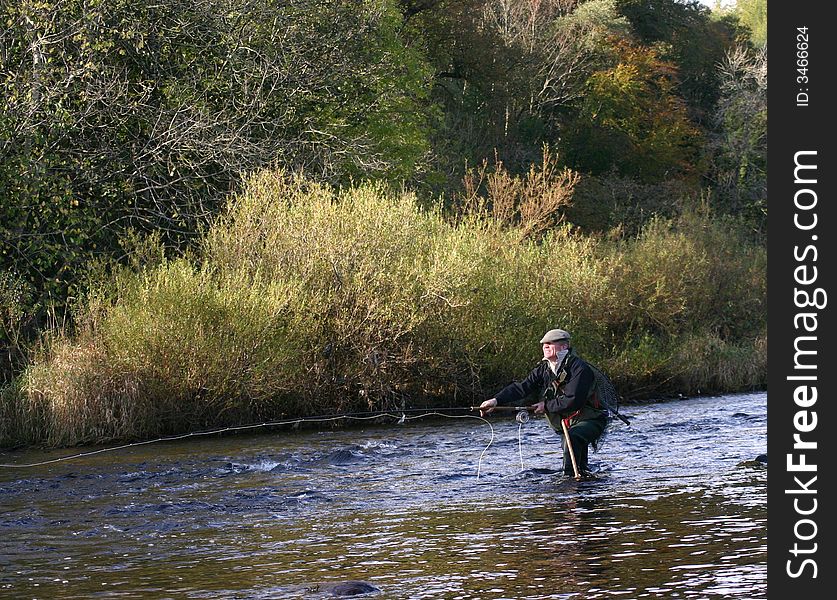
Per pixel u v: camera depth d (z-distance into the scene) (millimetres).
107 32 21125
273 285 16672
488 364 18328
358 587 6254
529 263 20656
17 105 19016
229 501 9836
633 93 50906
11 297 17156
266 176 19094
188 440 15086
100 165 20641
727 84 55000
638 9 59031
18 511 9641
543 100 48125
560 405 10578
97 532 8539
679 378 22125
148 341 15484
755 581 6297
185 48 23078
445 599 6047
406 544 7637
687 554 7016
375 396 17266
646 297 24797
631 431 14359
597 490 9734
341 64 26109
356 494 10039
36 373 15508
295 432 15992
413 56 31062
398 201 19500
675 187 44969
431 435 14836
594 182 43906
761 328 27562
